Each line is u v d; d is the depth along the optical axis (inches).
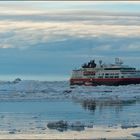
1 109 4288.9
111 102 5369.1
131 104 5019.7
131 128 2677.2
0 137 2309.3
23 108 4441.4
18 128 2669.8
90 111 4045.3
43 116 3535.9
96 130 2578.7
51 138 2281.0
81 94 6702.8
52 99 5999.0
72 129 2625.5
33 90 7465.6
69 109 4308.6
